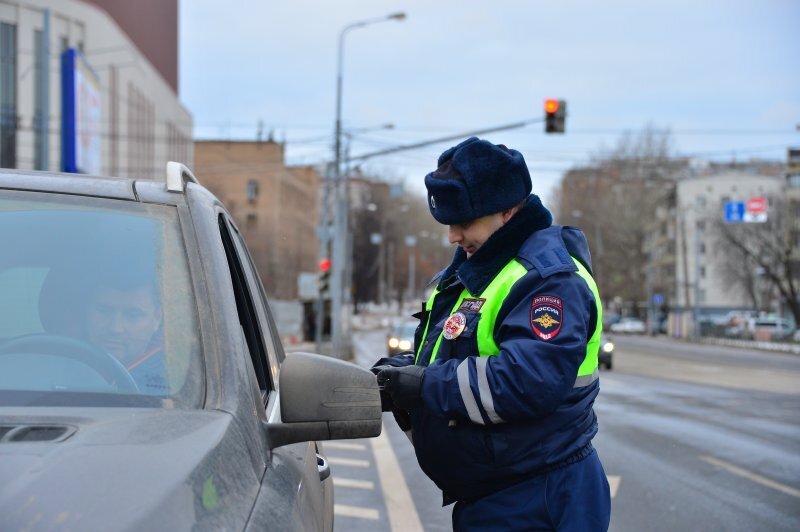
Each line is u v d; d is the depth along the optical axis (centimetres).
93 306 198
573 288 229
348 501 747
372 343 4725
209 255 212
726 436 1136
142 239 212
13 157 3903
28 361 184
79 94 3070
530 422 228
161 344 190
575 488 231
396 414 257
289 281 7275
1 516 121
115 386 181
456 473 234
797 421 1318
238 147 7225
